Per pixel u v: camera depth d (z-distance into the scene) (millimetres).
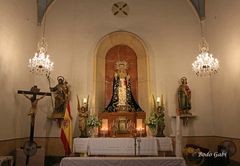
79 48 11039
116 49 11680
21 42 9523
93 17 11406
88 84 10656
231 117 8617
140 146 8492
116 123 9859
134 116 10008
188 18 11234
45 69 9555
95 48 11055
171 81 10648
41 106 10242
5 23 8414
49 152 9891
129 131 9547
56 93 10000
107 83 11273
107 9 11508
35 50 10656
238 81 8109
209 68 8609
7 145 8281
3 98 8156
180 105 10016
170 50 10977
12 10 8930
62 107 9953
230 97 8680
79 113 9727
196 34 11016
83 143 8695
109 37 11273
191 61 10766
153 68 10883
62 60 10859
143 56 11227
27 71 9953
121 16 11469
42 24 11148
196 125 10125
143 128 9836
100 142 8641
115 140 8617
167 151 8820
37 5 11086
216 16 9836
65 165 5578
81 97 10500
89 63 10906
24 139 9508
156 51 11047
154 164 5559
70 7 11453
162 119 9516
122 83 10555
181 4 11414
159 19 11352
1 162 6785
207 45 10633
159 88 10617
